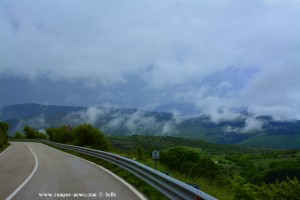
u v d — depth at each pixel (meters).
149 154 29.11
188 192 7.92
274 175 75.81
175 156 36.97
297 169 78.12
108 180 14.78
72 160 27.23
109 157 21.84
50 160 27.22
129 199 10.34
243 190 9.70
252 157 130.50
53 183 13.92
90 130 56.72
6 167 21.89
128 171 16.42
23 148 51.72
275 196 36.94
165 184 9.90
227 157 123.12
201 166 31.11
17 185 13.60
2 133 67.62
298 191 36.81
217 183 15.95
